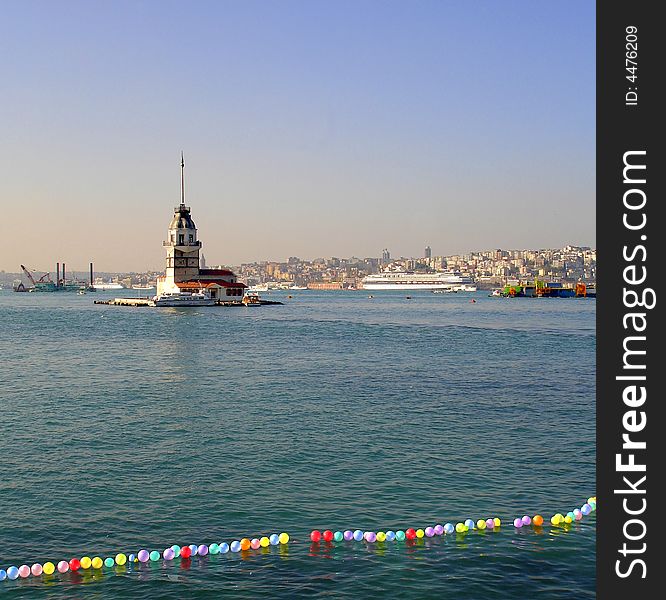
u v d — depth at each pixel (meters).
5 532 25.06
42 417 44.19
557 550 23.73
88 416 44.53
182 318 179.00
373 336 116.50
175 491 29.36
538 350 90.56
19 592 21.11
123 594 20.97
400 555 23.39
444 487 29.84
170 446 36.59
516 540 24.52
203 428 40.81
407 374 65.38
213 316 189.25
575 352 87.75
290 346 96.75
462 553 23.53
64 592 21.09
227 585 21.45
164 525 25.80
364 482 30.53
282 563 22.88
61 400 50.69
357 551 23.70
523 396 52.34
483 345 98.50
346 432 39.78
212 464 33.28
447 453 35.16
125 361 77.44
